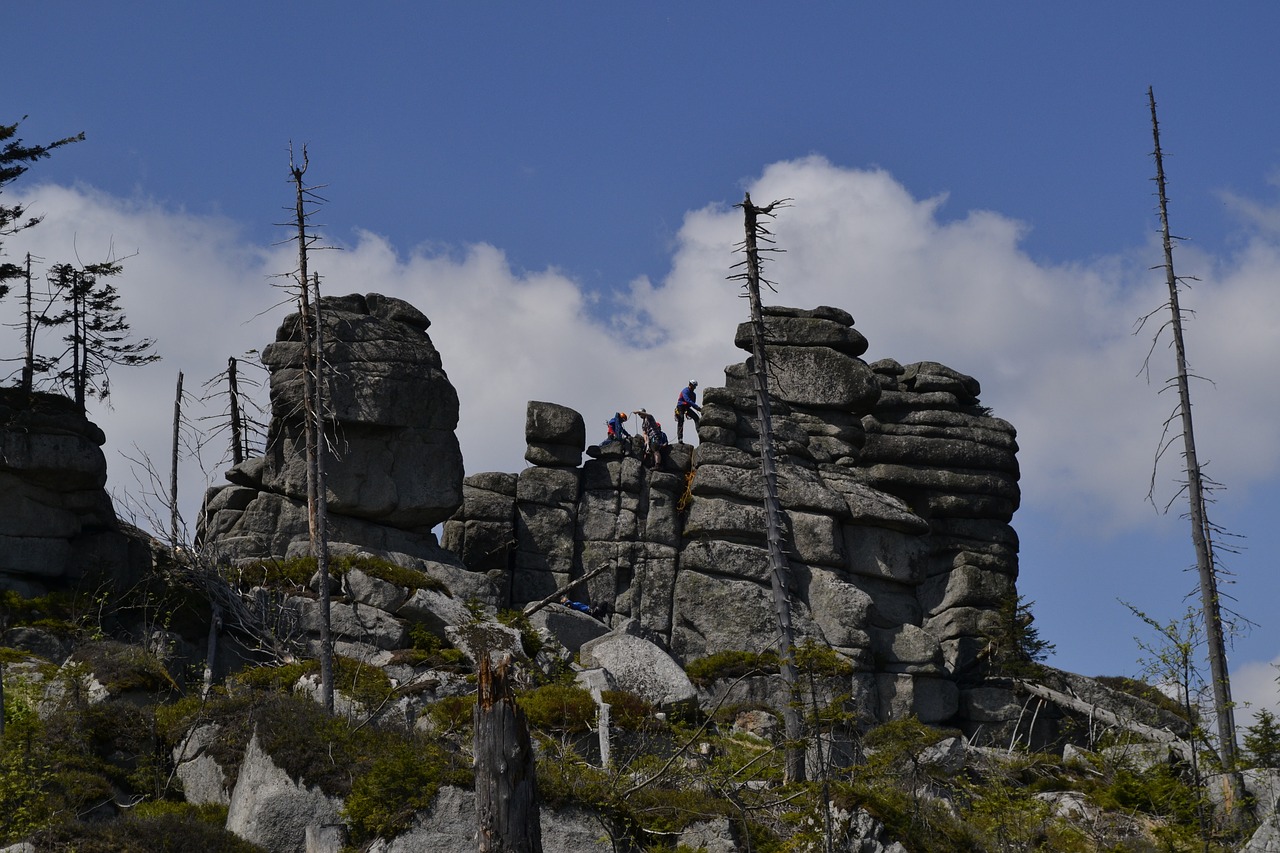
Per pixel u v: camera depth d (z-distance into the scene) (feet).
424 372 165.99
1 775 95.86
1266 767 107.04
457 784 94.02
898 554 175.32
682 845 97.71
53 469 143.64
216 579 142.92
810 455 178.91
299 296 129.80
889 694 166.91
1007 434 186.39
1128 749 133.80
